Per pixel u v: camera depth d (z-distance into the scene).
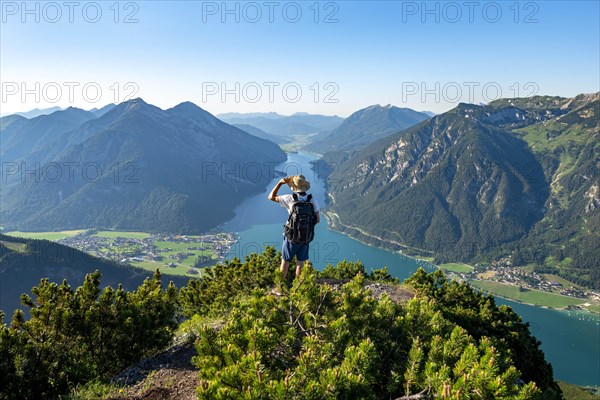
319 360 4.86
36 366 8.39
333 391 4.42
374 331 6.36
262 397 4.27
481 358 5.00
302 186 8.44
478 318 20.62
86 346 9.64
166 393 7.25
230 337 5.66
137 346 9.92
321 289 6.86
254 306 6.75
